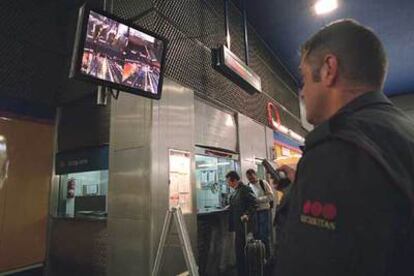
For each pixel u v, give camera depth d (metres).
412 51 7.36
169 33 3.75
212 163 4.62
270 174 1.89
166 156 3.27
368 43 0.67
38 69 4.35
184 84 3.85
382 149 0.52
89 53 2.26
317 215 0.52
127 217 3.19
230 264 4.22
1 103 3.89
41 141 4.38
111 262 3.27
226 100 4.90
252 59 6.00
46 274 4.12
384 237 0.46
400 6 5.44
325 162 0.55
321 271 0.48
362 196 0.49
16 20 4.09
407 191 0.48
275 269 0.58
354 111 0.62
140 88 2.60
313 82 0.73
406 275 0.47
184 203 3.38
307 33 6.41
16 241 3.91
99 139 3.96
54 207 4.38
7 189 3.88
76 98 4.36
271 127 6.54
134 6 3.71
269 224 3.79
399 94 10.89
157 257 2.48
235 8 5.57
